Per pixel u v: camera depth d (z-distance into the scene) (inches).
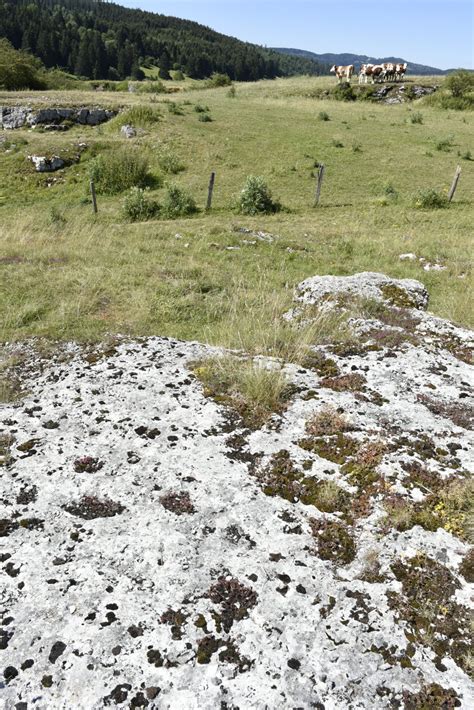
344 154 1184.8
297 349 198.8
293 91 1948.8
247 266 519.8
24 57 2074.3
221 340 248.5
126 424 149.0
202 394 165.3
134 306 357.4
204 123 1331.2
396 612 95.7
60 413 155.8
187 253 549.0
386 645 89.9
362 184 1024.9
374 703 81.7
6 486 125.3
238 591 98.7
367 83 1990.7
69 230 647.8
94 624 92.4
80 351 228.7
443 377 181.0
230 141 1224.8
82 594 97.9
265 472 130.1
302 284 306.5
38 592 98.1
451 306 394.3
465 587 100.4
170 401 160.9
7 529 113.2
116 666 86.0
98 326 318.0
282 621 93.6
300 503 120.8
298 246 612.4
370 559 105.6
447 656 88.8
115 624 92.5
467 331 228.8
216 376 175.9
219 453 136.7
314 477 128.0
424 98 1818.4
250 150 1189.7
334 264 546.3
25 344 270.7
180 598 97.5
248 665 86.7
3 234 585.6
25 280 395.5
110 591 98.6
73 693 82.4
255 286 442.6
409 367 186.2
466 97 1790.1
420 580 101.5
